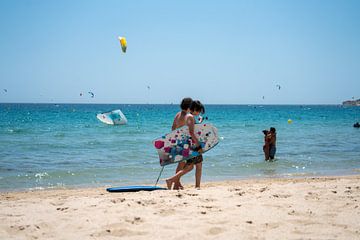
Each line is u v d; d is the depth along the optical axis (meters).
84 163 14.13
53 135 25.89
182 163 7.82
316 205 5.56
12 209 5.47
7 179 11.02
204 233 4.29
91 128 33.88
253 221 4.72
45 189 9.71
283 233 4.25
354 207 5.43
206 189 7.11
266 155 15.25
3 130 30.02
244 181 10.53
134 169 12.92
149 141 22.03
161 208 5.36
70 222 4.71
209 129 7.73
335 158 16.03
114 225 4.56
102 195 6.89
